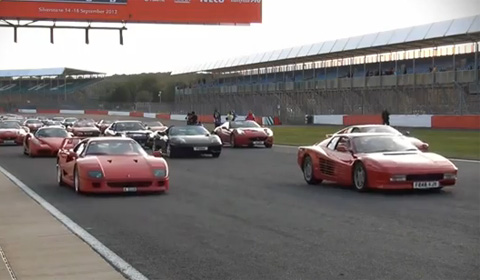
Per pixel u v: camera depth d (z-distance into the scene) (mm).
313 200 23062
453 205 20969
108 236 16469
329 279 11672
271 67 133500
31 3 55312
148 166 25500
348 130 40094
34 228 17734
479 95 80938
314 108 111938
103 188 24734
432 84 87938
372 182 24219
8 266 13031
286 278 11828
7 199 24188
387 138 26969
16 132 66562
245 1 59719
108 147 27266
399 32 91562
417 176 23891
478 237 15367
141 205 22359
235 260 13445
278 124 112375
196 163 41719
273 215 19609
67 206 22203
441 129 78312
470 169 33719
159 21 58250
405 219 18281
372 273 12016
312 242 15195
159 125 74562
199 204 22453
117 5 57156
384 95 96938
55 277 12109
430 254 13531
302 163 29469
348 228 17016
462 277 11547
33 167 39938
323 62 120062
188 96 153375
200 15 58906
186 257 13852
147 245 15227
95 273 12453
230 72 147000
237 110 132750
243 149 57000
